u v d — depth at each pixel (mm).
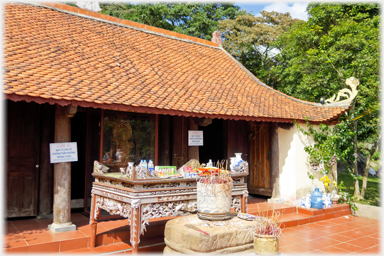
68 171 5859
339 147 9227
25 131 6898
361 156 18656
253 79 10312
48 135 7109
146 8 19609
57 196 5742
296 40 12938
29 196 6855
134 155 7012
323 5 12344
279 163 8727
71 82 5719
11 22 7105
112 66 7160
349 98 8758
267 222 4238
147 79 7277
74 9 9016
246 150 10055
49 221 6602
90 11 9242
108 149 6621
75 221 6461
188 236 3980
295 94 16375
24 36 6762
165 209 4840
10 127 6734
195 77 8555
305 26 12828
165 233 4418
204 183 4629
